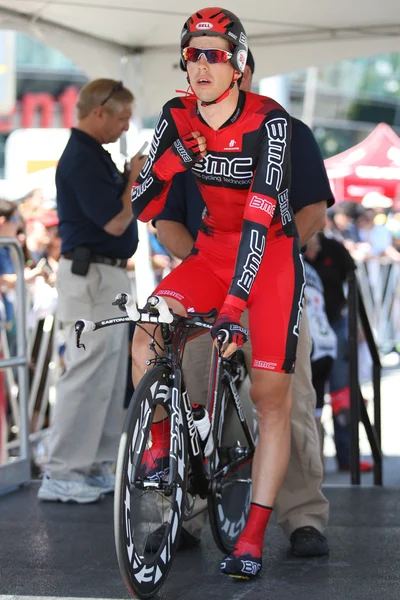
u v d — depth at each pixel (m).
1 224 16.34
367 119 58.50
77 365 11.98
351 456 13.53
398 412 25.25
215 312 7.88
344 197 27.86
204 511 9.09
